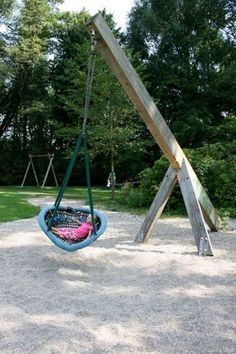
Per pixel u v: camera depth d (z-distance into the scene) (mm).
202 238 5617
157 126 5371
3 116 24562
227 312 3396
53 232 4922
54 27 22953
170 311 3393
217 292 3934
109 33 4715
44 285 4098
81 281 4273
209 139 19625
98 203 12383
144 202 11203
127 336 2881
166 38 21516
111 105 12812
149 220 6328
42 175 23781
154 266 4891
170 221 8828
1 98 23641
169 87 21688
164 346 2754
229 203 10258
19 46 20438
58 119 22703
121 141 13250
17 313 3277
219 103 21500
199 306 3525
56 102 22203
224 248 6000
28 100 22906
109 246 5980
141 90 5090
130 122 13586
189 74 21359
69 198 14062
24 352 2629
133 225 8109
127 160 20547
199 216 5734
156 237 6848
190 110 20766
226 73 20375
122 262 5074
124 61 4863
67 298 3682
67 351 2645
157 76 21828
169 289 4012
